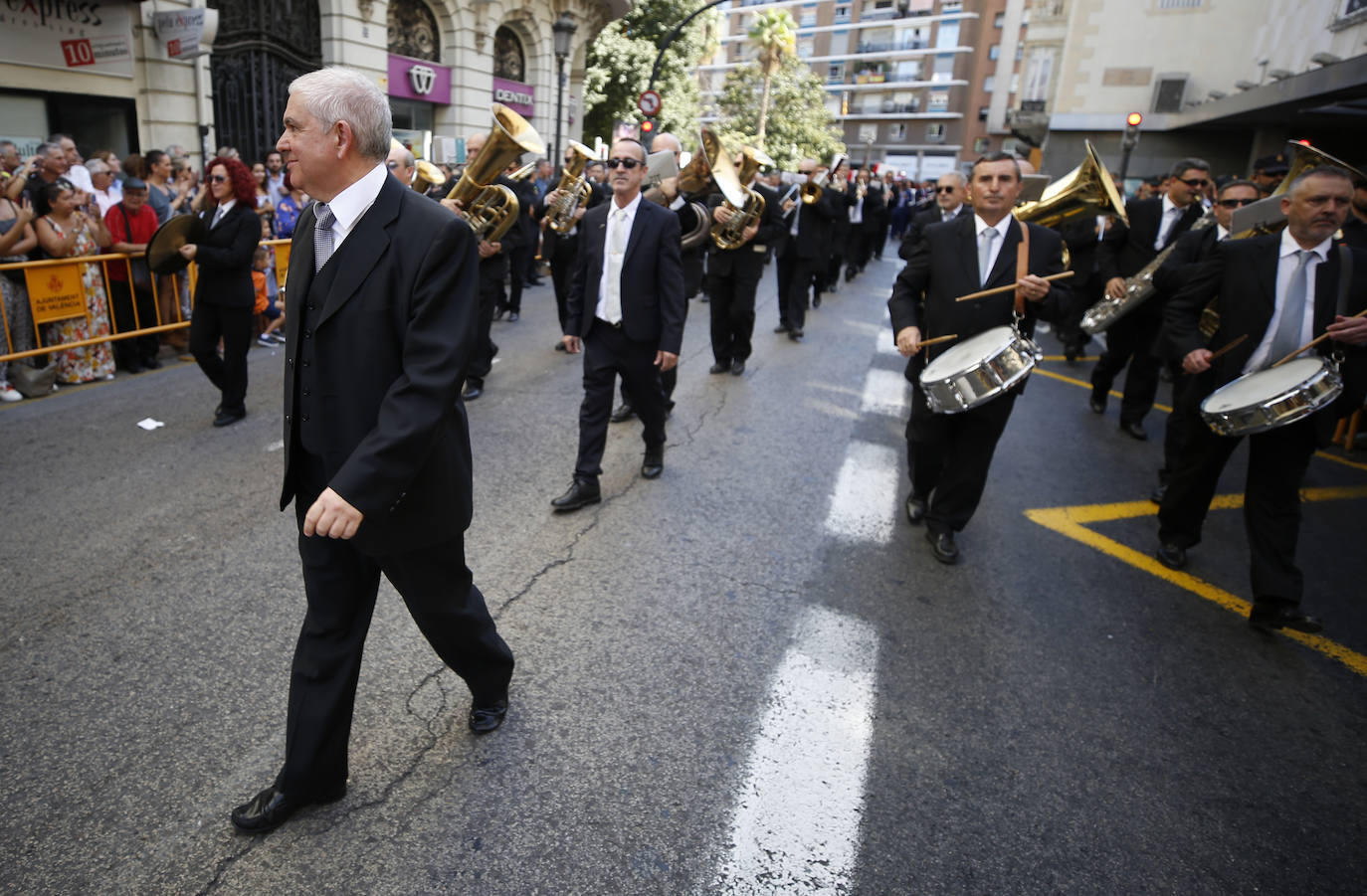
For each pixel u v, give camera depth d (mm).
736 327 7141
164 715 2600
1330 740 2834
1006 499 4902
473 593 2385
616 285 4281
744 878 2113
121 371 6656
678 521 4258
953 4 65500
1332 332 3184
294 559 3652
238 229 5074
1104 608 3662
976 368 3279
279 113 14008
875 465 5262
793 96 42750
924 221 8078
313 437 1926
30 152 10086
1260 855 2301
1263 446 3393
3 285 5645
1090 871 2209
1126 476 5441
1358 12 11047
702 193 7762
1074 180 4133
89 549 3648
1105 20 19719
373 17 15273
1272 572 3352
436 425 1801
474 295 1881
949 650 3229
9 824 2150
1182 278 4402
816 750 2605
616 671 2945
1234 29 18688
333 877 2045
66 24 10195
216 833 2160
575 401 6332
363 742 2520
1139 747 2730
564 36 15359
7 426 5203
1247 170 18891
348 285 1830
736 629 3271
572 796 2354
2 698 2639
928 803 2418
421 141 17625
